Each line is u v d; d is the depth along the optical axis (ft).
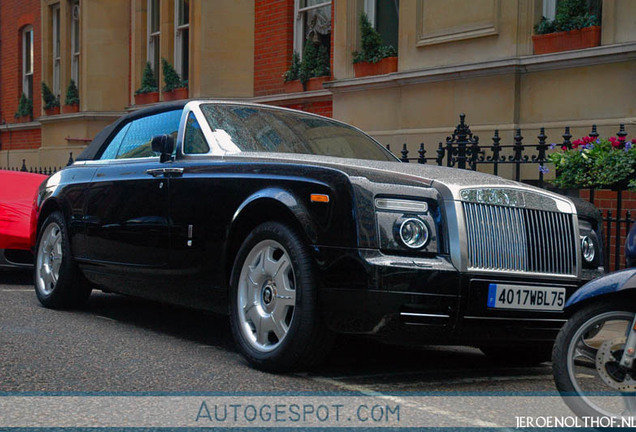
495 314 14.08
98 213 20.26
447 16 33.55
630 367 11.11
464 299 13.79
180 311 22.45
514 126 30.91
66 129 62.54
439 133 33.73
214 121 18.31
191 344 17.48
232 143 17.65
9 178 30.55
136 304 23.56
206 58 48.03
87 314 21.31
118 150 20.95
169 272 17.63
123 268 19.29
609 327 11.96
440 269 13.66
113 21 59.72
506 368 16.97
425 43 34.32
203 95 48.29
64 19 63.77
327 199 14.16
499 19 31.50
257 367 15.06
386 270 13.43
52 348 16.56
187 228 17.08
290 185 14.88
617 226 23.71
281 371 14.82
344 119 39.19
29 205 28.66
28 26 69.92
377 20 39.01
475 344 14.62
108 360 15.56
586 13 29.37
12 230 26.76
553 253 15.05
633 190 23.61
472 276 13.85
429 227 14.01
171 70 52.47
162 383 13.87
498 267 14.29
